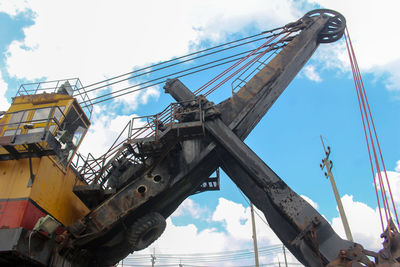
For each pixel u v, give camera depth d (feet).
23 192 39.81
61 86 57.36
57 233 44.27
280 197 38.34
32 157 41.75
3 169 41.81
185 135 42.80
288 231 39.06
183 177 44.06
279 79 48.42
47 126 40.78
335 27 54.90
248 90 48.16
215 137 43.45
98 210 43.21
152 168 44.19
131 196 43.70
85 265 47.14
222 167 46.50
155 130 42.42
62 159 48.21
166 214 51.11
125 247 48.55
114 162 48.32
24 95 52.70
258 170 40.34
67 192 49.29
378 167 34.09
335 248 34.22
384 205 32.40
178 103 44.57
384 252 31.04
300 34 52.80
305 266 39.11
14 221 37.83
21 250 35.29
